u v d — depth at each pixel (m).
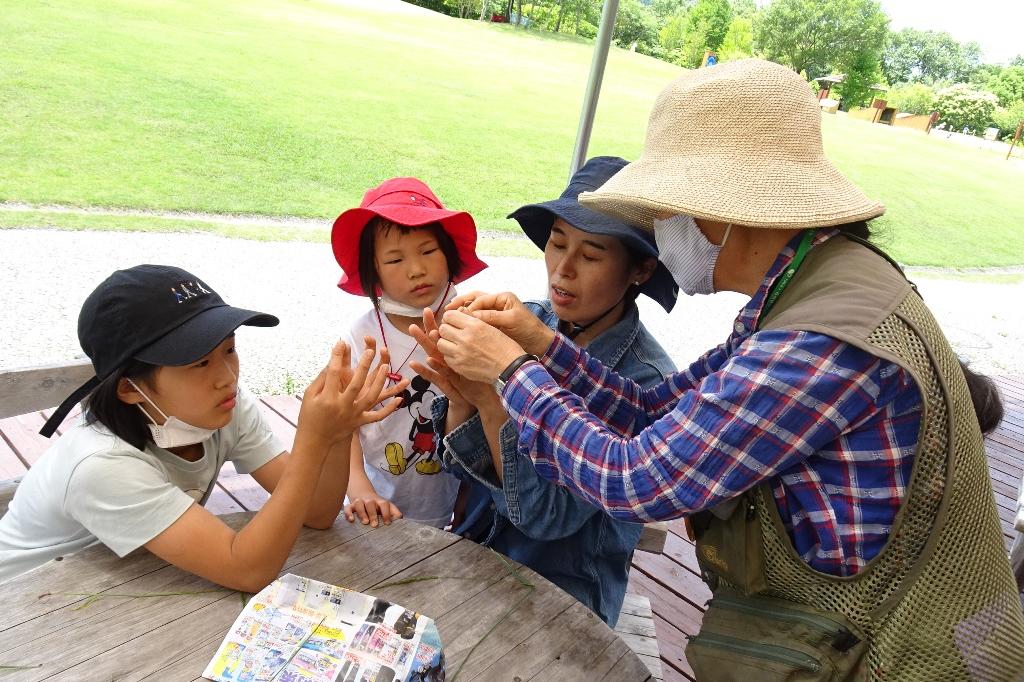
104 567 1.13
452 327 1.10
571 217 1.33
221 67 13.45
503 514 1.49
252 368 3.63
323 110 12.45
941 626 0.91
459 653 1.06
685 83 1.01
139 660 0.97
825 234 1.00
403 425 1.66
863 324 0.86
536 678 1.04
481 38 23.31
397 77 16.14
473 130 13.36
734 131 0.95
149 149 8.77
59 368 1.66
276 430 2.62
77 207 6.27
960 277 10.61
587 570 1.48
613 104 17.67
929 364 0.87
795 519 0.96
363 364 1.12
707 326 6.02
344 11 22.94
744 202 0.91
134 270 1.15
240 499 2.03
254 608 1.07
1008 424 4.24
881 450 0.89
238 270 5.21
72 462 1.13
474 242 1.69
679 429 0.92
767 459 0.88
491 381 1.08
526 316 1.23
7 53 11.15
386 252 1.56
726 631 1.04
